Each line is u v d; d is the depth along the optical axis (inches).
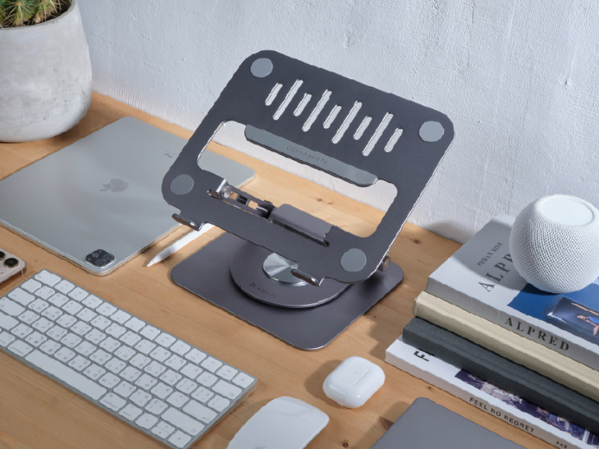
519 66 35.6
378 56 39.9
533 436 30.8
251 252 39.5
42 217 40.9
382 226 32.5
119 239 39.8
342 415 31.6
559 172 37.1
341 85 34.8
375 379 32.2
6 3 41.6
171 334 34.6
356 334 35.6
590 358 30.2
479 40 36.1
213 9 44.4
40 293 36.1
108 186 43.7
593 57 33.4
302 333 35.3
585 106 34.7
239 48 44.9
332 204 44.2
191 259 39.2
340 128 34.2
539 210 31.5
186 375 32.6
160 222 41.1
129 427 30.7
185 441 30.0
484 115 37.9
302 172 46.2
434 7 36.6
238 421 31.2
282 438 29.3
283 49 43.3
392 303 37.5
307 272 32.8
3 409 31.1
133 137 48.4
